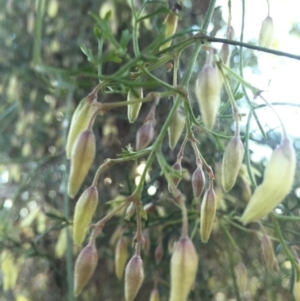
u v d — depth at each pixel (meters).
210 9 0.13
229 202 0.27
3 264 0.27
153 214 0.24
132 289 0.11
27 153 0.33
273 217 0.14
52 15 0.29
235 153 0.12
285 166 0.10
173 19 0.14
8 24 0.34
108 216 0.12
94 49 0.31
